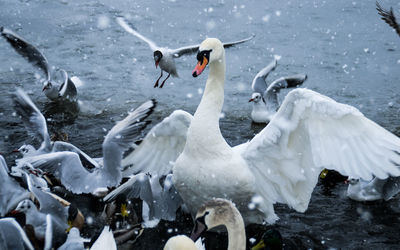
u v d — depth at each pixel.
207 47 7.67
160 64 10.41
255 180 7.80
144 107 8.63
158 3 21.52
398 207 9.16
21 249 6.88
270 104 12.66
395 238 8.27
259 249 7.53
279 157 7.57
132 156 8.70
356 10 20.70
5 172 8.69
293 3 21.56
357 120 6.73
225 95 14.23
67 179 9.12
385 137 6.63
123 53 17.00
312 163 7.48
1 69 15.43
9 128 11.80
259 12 20.67
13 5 20.64
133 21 19.61
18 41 11.89
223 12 20.62
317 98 6.82
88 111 12.97
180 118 8.09
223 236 8.04
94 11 20.53
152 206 8.53
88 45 17.52
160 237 8.23
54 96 12.82
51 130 11.87
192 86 14.91
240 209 7.87
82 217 8.36
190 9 20.94
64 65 15.93
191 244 5.37
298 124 7.18
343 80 15.19
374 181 9.20
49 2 21.22
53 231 7.70
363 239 8.25
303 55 16.91
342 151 6.81
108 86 14.59
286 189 7.86
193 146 7.46
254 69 15.93
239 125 12.48
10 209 8.57
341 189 9.80
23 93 10.33
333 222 8.70
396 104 13.74
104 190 9.02
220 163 7.39
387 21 7.65
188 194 7.71
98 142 11.36
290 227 8.54
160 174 8.73
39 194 8.02
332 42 17.89
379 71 15.80
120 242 7.60
